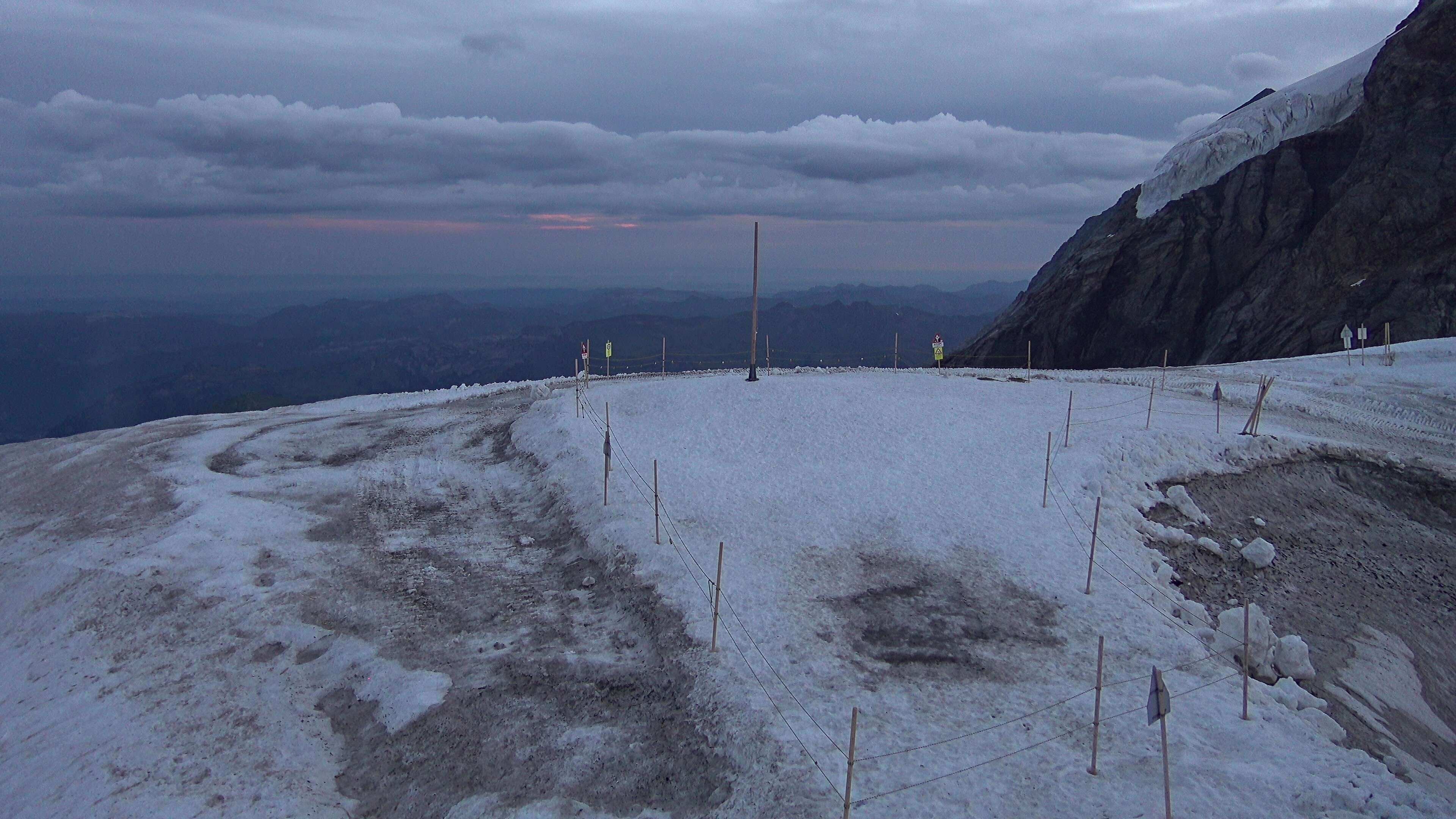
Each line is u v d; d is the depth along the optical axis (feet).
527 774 43.27
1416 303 163.12
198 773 44.60
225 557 68.23
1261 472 81.51
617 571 63.72
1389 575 69.36
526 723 47.34
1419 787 41.01
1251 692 49.21
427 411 116.78
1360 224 181.06
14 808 43.65
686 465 83.76
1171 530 70.23
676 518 71.31
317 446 100.01
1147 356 213.05
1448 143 175.73
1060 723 45.29
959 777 40.50
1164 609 59.06
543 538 72.95
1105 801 38.63
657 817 39.63
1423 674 58.80
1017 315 245.24
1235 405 102.89
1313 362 129.49
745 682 48.37
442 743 46.03
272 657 55.93
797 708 45.98
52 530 77.92
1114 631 55.16
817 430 92.68
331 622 59.57
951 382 114.01
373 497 83.20
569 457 85.20
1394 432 96.22
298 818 41.14
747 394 104.01
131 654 56.85
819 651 52.13
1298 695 49.57
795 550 66.33
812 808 38.06
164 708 50.60
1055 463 79.97
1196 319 210.79
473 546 71.92
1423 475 82.12
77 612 62.49
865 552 66.28
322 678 53.36
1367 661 58.29
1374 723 51.24
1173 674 50.42
